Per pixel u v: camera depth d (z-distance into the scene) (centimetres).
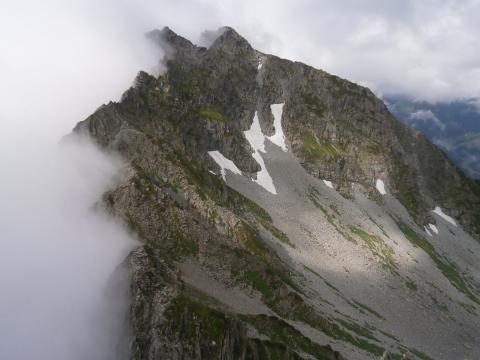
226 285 9762
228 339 6750
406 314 14950
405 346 12256
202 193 12800
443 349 13725
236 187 17712
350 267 16088
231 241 11612
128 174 11631
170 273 8138
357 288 14762
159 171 13050
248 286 10138
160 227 10394
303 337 8712
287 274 12269
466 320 17100
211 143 19150
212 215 12206
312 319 10456
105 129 14488
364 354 10144
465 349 14512
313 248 16000
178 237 10419
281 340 8131
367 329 12038
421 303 16425
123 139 13750
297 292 11469
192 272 9381
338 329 10856
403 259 19375
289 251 14438
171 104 18662
